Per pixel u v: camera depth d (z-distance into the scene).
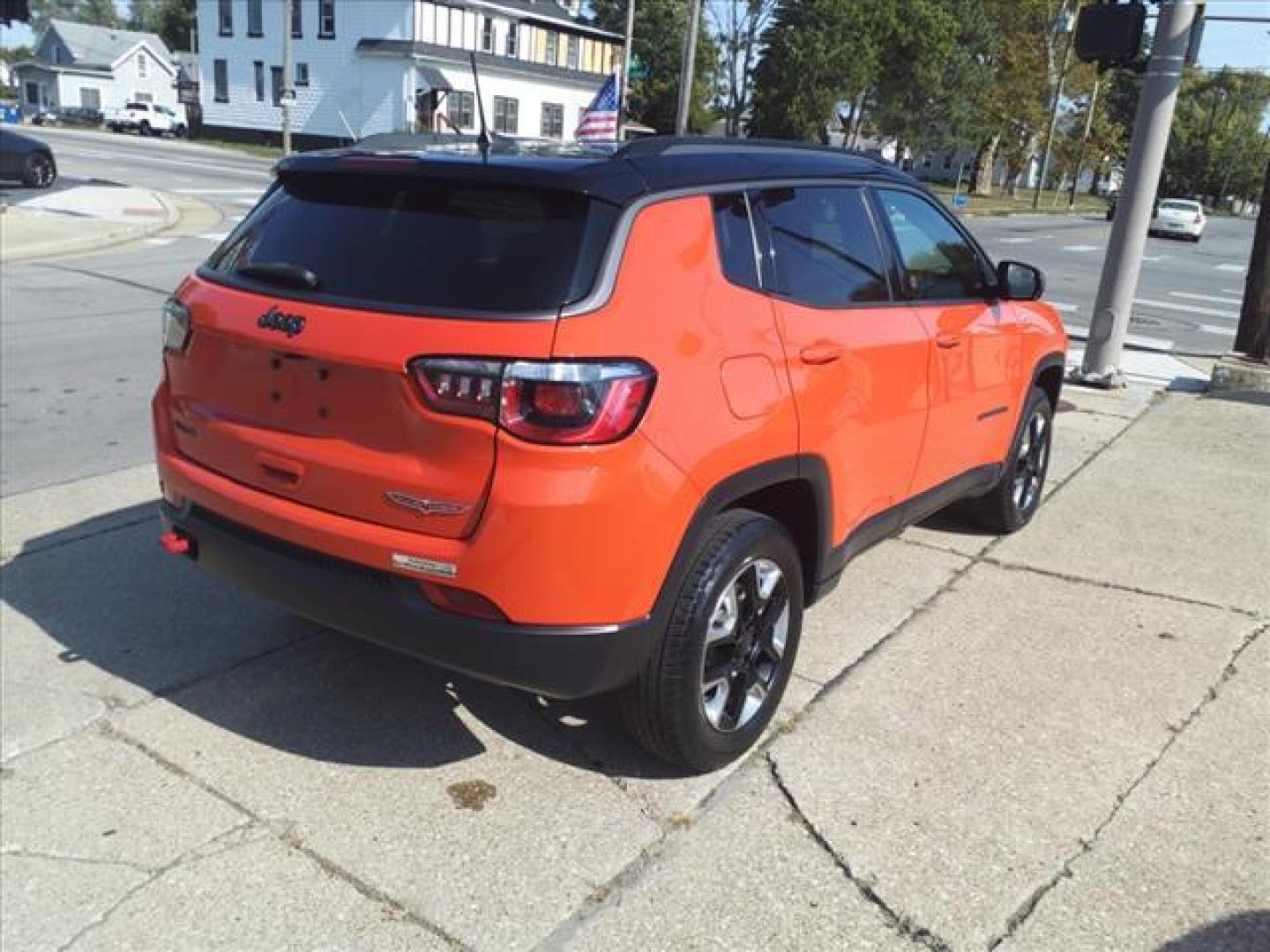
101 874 2.83
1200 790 3.31
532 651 2.79
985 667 4.07
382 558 2.86
